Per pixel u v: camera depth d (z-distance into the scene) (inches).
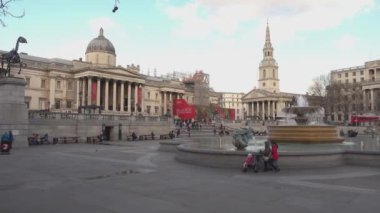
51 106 3929.6
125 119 2314.2
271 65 6722.4
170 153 1186.6
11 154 1114.1
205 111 5167.3
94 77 4050.2
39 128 1782.7
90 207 424.8
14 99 1365.7
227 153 789.2
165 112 5216.5
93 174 695.7
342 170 743.1
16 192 515.5
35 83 3937.0
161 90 5201.8
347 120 4643.2
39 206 429.4
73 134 1945.1
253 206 432.8
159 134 2556.6
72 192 516.1
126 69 4330.7
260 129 3831.2
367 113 4333.2
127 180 624.1
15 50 1395.2
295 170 745.6
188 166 824.9
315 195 496.4
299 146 1073.5
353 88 4773.6
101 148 1429.6
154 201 457.7
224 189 540.4
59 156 1064.8
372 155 792.9
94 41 4699.8
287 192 517.7
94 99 3978.8
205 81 6087.6
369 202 451.5
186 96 5669.3
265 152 732.7
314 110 1371.8
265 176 671.1
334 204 441.7
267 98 6279.5
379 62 5251.0
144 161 933.8
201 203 447.5
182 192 517.3
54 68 3998.5
